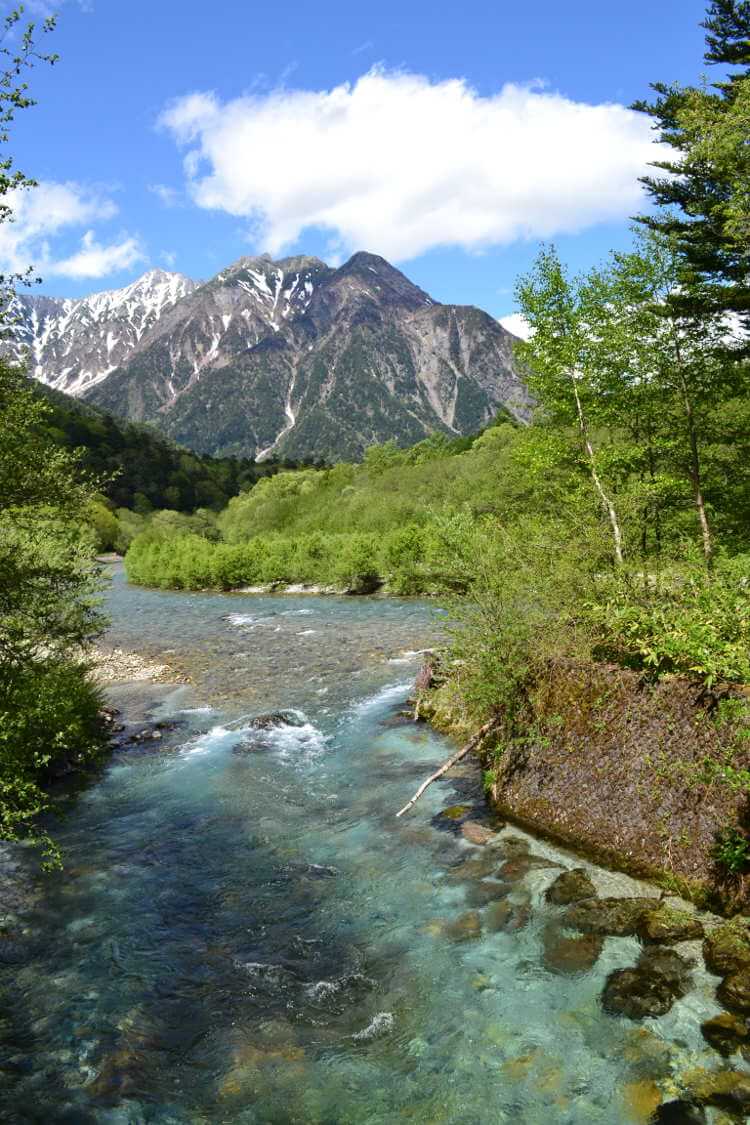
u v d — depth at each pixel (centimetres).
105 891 1041
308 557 6103
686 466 2445
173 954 871
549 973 762
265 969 827
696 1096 577
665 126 2112
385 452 12525
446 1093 616
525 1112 586
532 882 951
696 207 2003
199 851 1160
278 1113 612
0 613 1146
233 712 2036
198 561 6625
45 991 805
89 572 1262
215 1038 714
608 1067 622
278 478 10806
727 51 2058
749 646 934
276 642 3212
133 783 1496
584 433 2205
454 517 1393
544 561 1338
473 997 739
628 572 1235
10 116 895
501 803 1195
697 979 718
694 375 2316
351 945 862
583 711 1105
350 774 1461
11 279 1032
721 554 1994
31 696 1243
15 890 1054
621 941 798
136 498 16675
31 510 1145
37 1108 629
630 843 954
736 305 2025
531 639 1236
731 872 834
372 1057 670
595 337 2245
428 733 1673
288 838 1185
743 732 820
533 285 2177
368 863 1070
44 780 1524
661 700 991
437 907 925
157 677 2597
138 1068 677
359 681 2308
